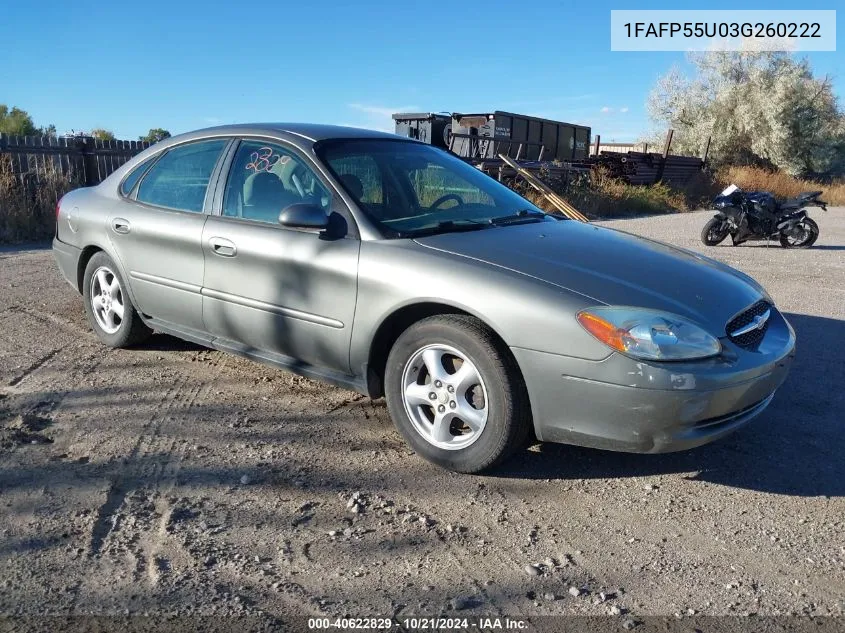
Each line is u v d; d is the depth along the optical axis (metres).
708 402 3.08
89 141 12.69
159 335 5.48
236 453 3.58
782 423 4.15
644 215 20.80
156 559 2.70
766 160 37.12
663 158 25.73
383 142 4.41
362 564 2.72
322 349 3.77
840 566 2.79
